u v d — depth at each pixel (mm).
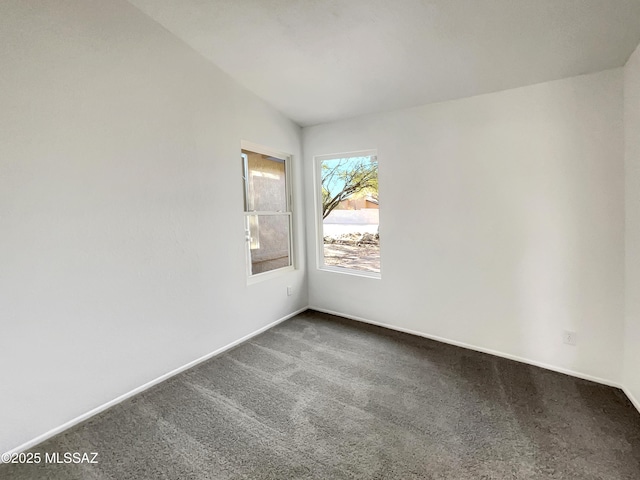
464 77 2479
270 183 3615
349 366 2635
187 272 2643
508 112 2541
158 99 2391
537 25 1884
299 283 3930
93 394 2094
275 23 2197
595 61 2092
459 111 2773
